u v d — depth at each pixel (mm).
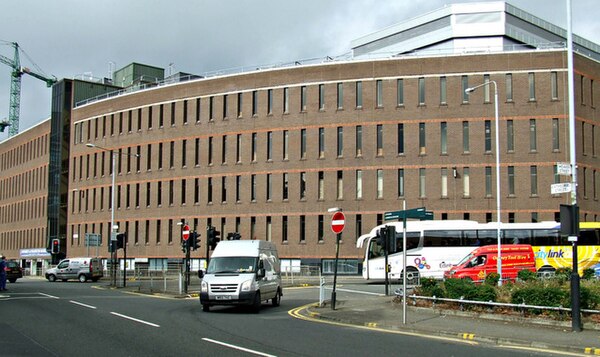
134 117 67125
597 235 36219
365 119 54125
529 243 37062
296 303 25484
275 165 57156
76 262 49500
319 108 55969
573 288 15211
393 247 19672
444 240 38219
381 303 23547
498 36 59406
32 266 83375
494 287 19703
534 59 51312
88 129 72938
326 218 54656
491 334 14828
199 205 60844
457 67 52406
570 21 16969
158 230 63906
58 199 77500
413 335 15500
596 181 52094
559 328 15742
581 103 52031
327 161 55062
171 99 64125
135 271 57812
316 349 12781
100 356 11672
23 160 89938
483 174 51062
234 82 60094
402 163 52781
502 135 51062
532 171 50531
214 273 21594
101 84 79250
